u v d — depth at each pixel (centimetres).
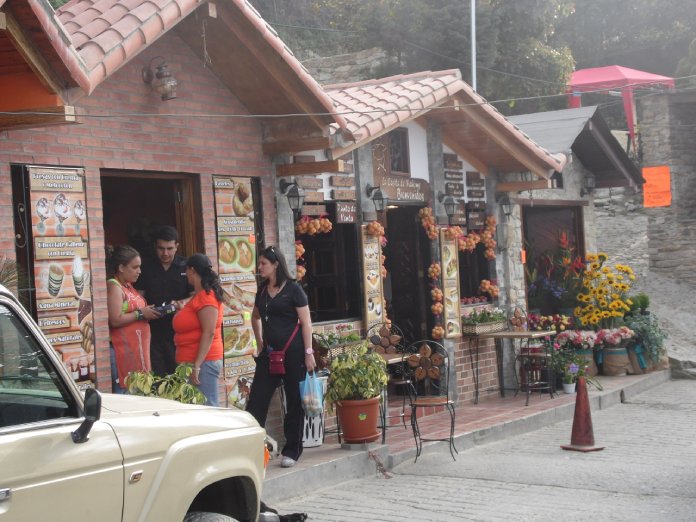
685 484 863
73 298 782
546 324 1565
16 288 697
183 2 807
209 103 937
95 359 798
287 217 1030
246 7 870
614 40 3431
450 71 1254
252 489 493
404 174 1251
